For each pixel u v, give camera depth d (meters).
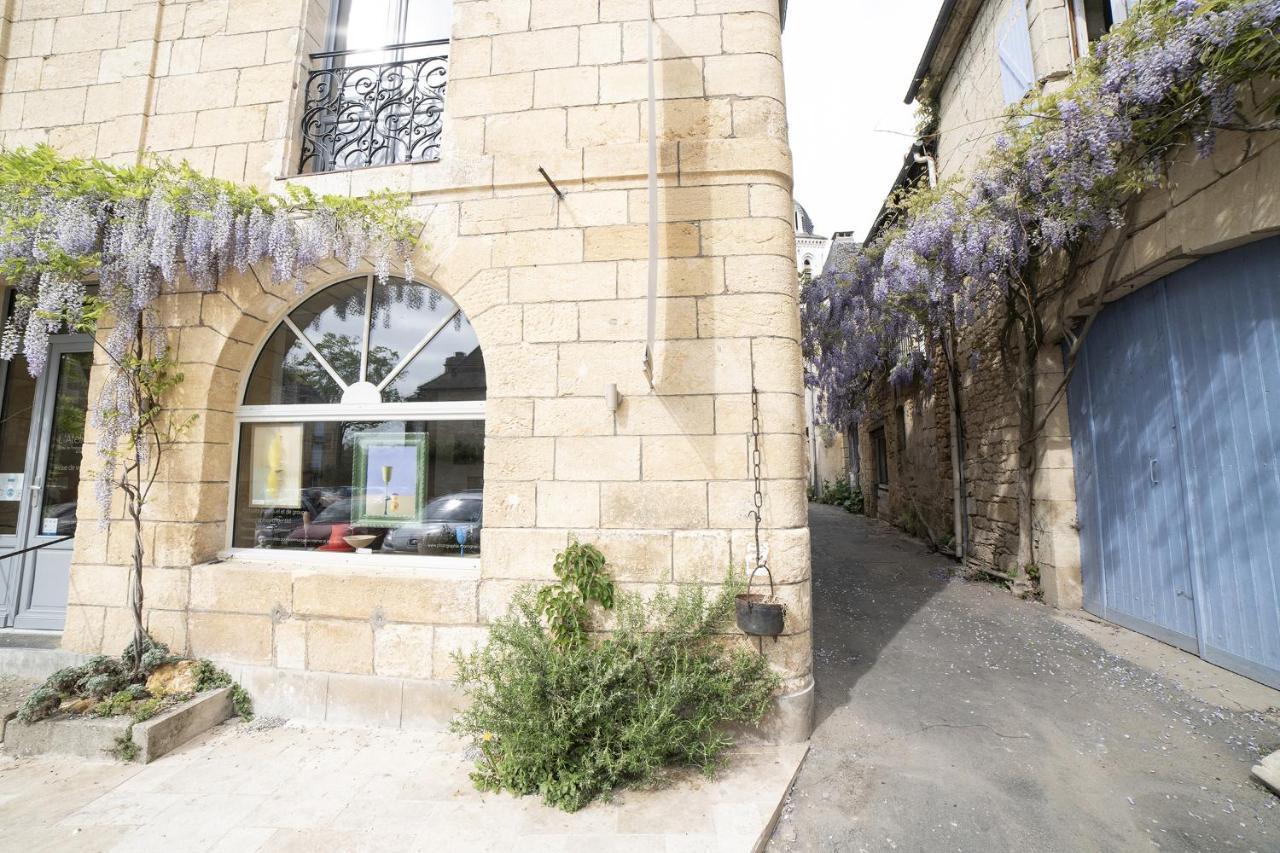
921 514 9.63
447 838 2.50
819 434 19.52
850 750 3.17
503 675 3.11
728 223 3.53
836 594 6.19
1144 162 3.89
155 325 4.03
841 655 4.44
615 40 3.80
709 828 2.53
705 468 3.38
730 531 3.33
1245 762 2.87
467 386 3.93
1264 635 3.50
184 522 3.87
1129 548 4.68
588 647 3.23
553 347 3.59
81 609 3.94
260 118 4.19
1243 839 2.40
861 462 14.79
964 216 4.94
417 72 4.21
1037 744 3.15
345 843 2.48
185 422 3.93
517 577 3.45
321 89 4.36
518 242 3.70
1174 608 4.21
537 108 3.82
